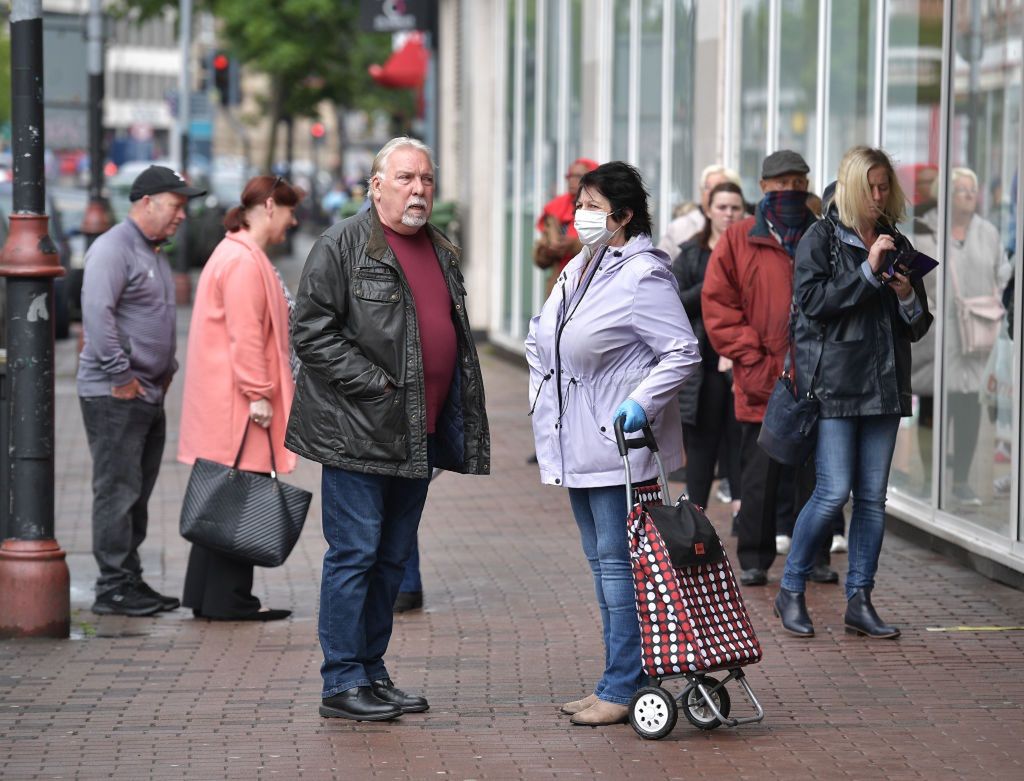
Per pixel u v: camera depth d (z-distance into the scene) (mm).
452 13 55531
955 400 19250
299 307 12695
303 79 91250
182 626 16781
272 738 12539
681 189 28938
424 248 13094
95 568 19938
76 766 11867
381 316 12656
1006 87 17703
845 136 22703
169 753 12172
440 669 14641
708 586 12273
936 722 12773
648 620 12062
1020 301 17266
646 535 12078
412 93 91188
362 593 13023
